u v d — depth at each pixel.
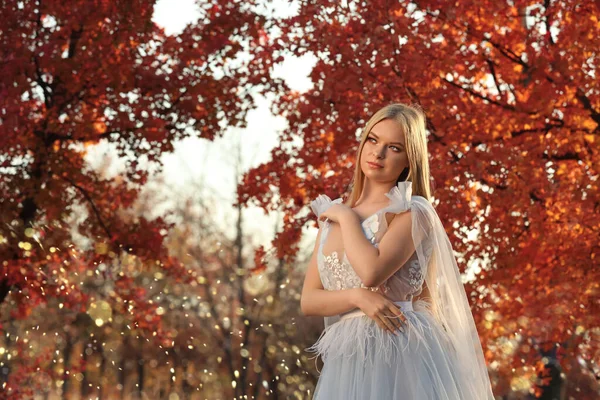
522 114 8.45
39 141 10.47
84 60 10.27
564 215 8.34
